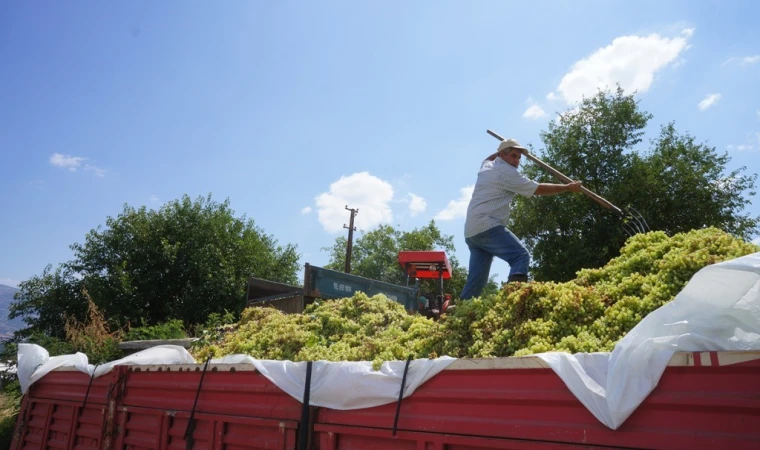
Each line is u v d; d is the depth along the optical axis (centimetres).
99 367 630
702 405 213
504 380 281
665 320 245
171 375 520
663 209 1920
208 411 461
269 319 649
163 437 502
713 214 1856
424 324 489
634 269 427
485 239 539
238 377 442
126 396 577
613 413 233
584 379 248
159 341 1113
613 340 341
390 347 440
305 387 376
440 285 1216
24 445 734
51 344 1372
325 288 1049
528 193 543
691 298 243
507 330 381
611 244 1861
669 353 228
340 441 358
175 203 2970
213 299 2753
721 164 1969
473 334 404
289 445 379
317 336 541
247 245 3023
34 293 2545
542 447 257
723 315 234
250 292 1220
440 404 308
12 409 1506
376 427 334
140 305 2606
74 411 653
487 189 548
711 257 370
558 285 409
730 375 210
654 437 223
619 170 1997
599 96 2158
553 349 335
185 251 2786
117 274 2581
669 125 2084
